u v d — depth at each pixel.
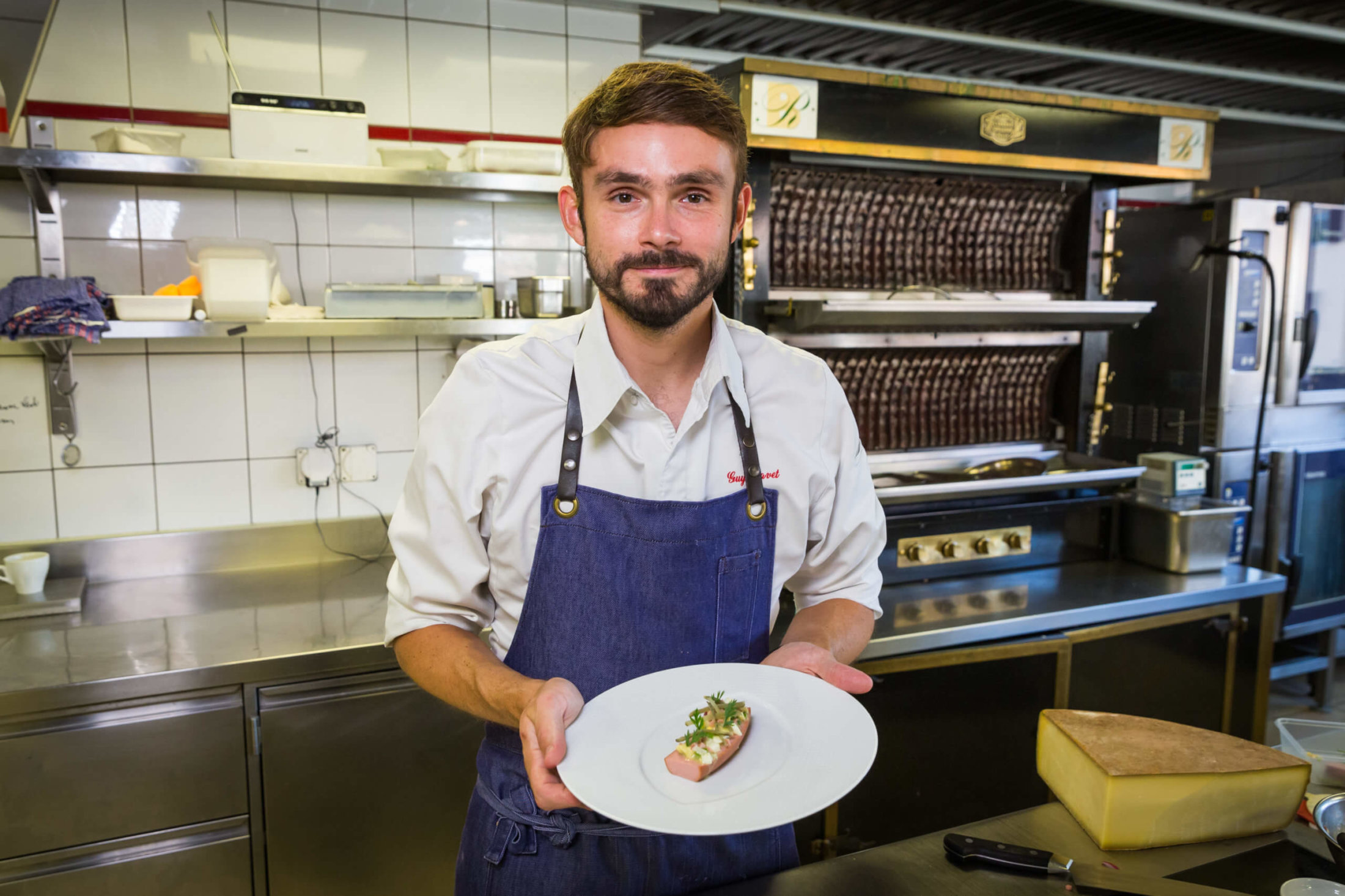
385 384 2.79
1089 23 3.32
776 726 1.04
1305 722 1.34
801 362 1.35
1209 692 2.68
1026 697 2.42
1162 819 1.10
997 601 2.48
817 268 2.66
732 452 1.29
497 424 1.20
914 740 2.31
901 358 2.73
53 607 2.25
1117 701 2.54
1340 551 3.96
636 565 1.22
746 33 3.52
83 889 1.88
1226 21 3.22
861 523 1.40
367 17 2.64
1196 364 3.67
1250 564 3.73
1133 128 2.69
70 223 2.42
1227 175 7.08
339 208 2.67
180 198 2.51
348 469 2.77
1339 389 3.89
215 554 2.63
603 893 1.22
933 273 2.80
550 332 1.25
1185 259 3.68
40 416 2.46
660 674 1.13
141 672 1.89
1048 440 3.02
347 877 2.12
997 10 3.14
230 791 1.99
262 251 2.31
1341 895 0.96
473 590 1.25
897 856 1.09
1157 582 2.66
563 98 2.90
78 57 2.38
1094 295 2.85
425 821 2.16
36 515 2.48
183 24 2.46
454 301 2.47
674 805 0.89
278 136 2.27
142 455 2.56
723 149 1.04
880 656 2.22
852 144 2.34
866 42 3.63
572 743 0.97
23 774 1.82
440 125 2.76
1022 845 1.11
